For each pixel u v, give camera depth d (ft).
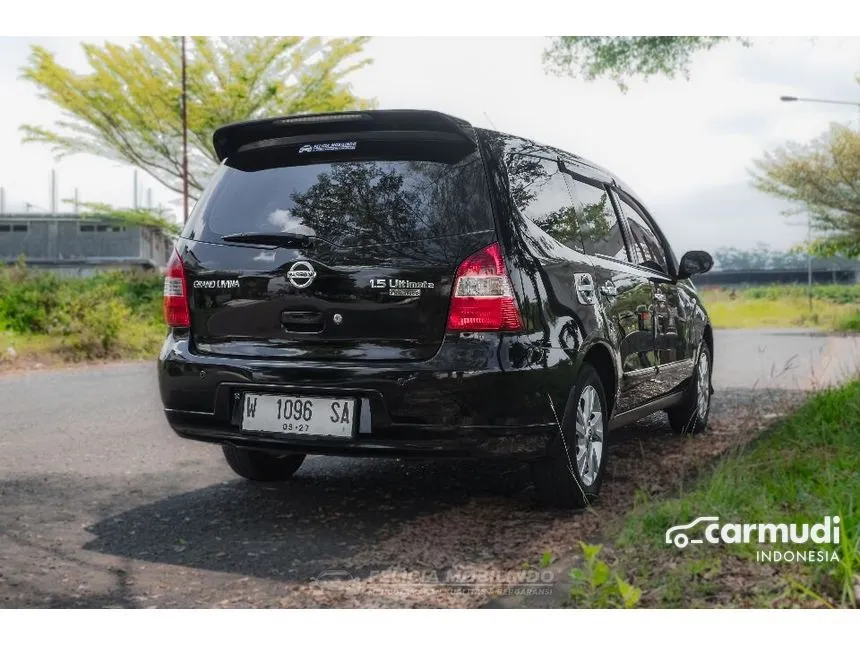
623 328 15.25
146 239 124.36
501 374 11.87
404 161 12.64
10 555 12.07
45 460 18.44
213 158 91.81
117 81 83.25
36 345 45.73
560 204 14.38
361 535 12.91
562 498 13.62
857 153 125.70
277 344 12.73
